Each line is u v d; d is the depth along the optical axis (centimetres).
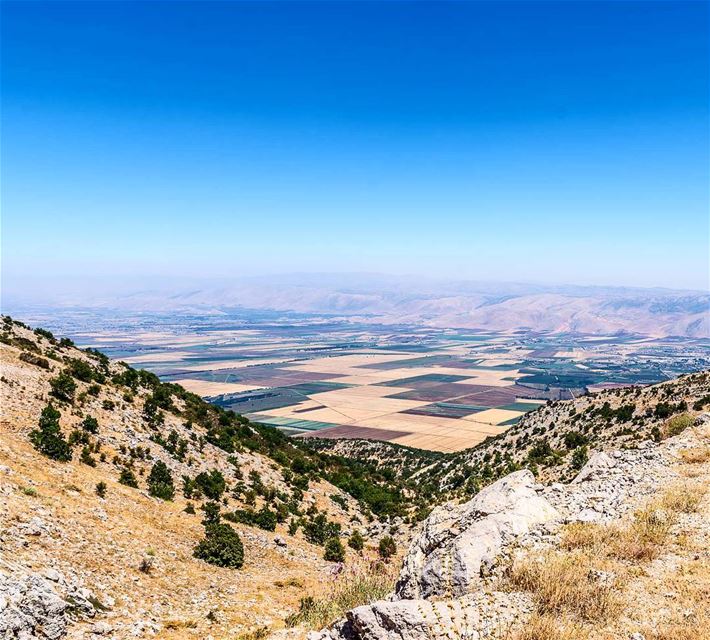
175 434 6725
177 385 10375
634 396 10688
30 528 2798
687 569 1539
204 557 3791
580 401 12469
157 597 2811
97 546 3066
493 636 1316
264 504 6091
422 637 1363
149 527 3878
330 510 6994
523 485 2122
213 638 2464
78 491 3825
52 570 2378
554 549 1736
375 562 2759
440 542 1973
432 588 1736
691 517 1892
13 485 3288
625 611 1370
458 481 10738
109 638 2131
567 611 1395
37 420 4897
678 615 1323
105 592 2580
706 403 7600
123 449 5516
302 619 2273
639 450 2814
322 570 4394
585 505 2106
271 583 3697
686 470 2398
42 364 6619
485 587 1593
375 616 1470
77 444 4966
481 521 1892
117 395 7275
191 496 5247
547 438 10931
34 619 1944
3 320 8575
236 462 7144
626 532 1791
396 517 7044
